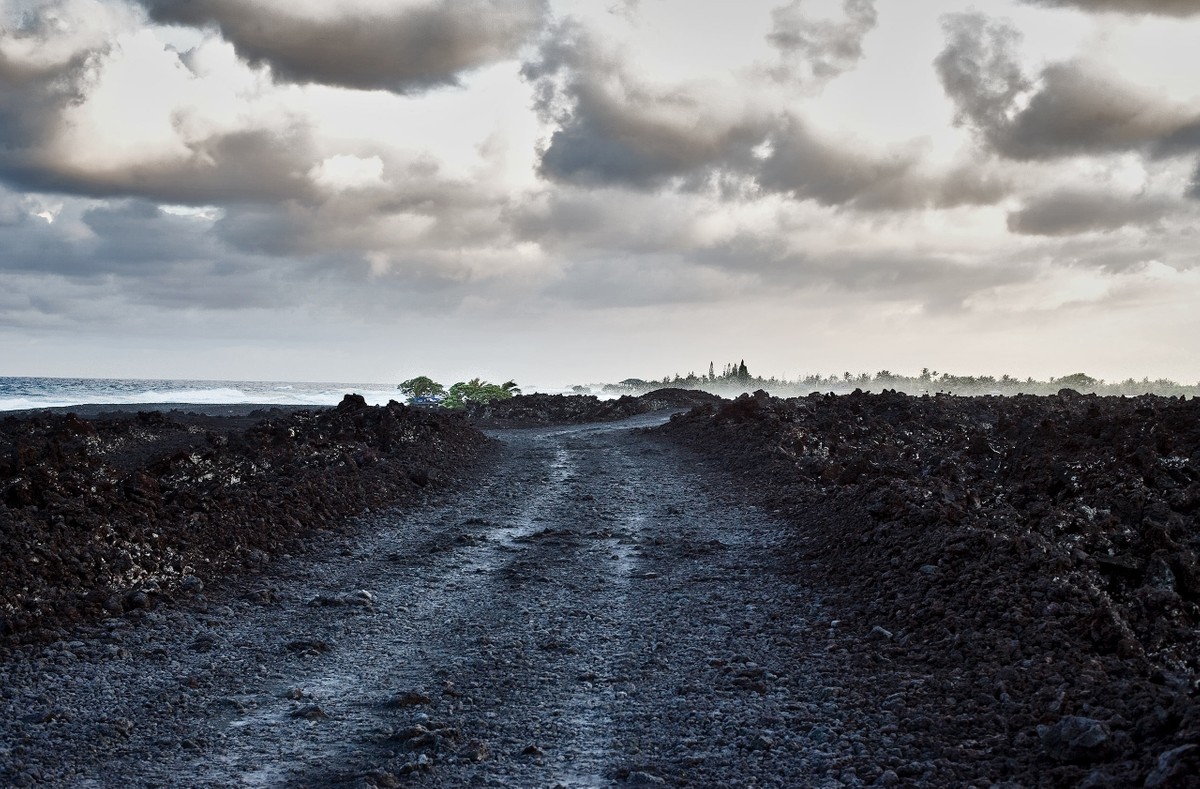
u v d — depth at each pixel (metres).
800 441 26.28
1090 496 14.30
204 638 9.73
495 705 7.95
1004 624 9.19
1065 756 6.06
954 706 7.43
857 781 6.12
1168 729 6.02
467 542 15.66
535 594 12.17
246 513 15.00
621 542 15.80
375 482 19.89
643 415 48.50
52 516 12.30
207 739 7.12
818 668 8.83
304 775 6.44
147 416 27.00
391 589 12.43
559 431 40.72
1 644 9.06
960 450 21.44
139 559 12.02
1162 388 74.44
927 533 12.81
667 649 9.63
